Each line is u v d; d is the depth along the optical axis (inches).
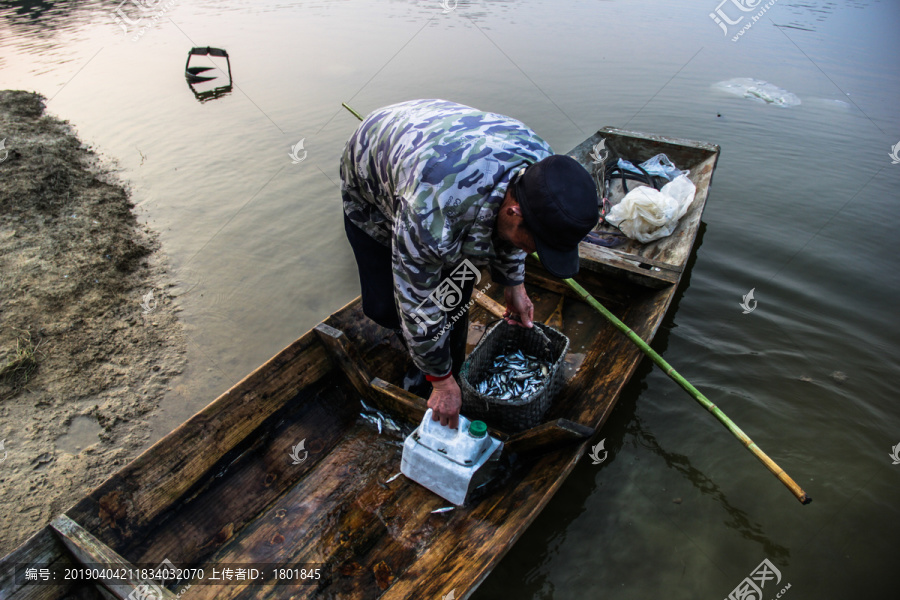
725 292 166.4
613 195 194.4
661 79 321.1
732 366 140.8
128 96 352.5
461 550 89.5
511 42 401.4
